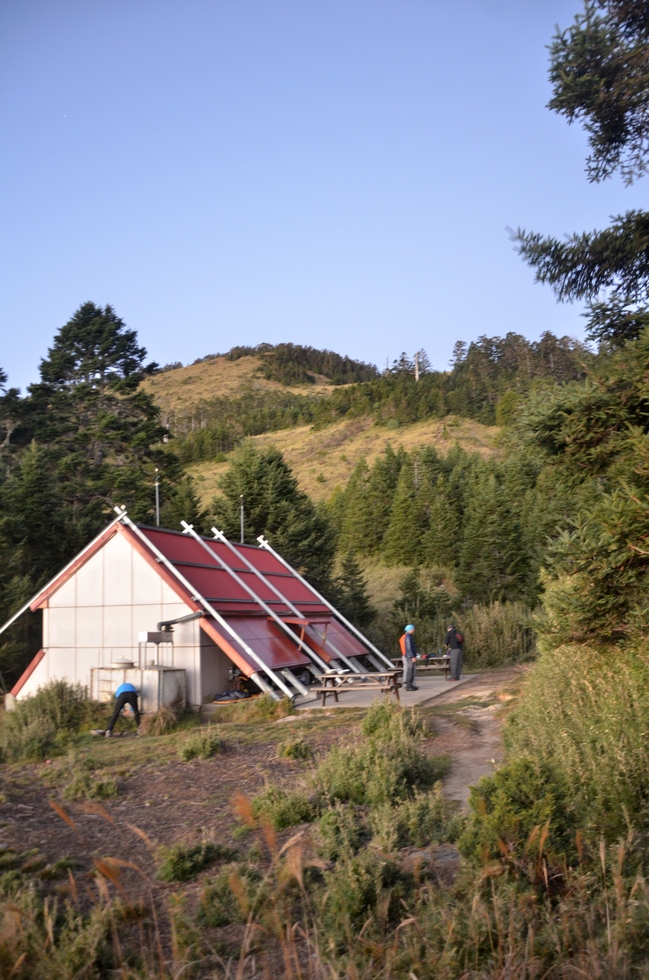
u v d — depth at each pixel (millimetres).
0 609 26719
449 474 69938
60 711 18484
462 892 5938
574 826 6734
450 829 7824
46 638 21641
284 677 21203
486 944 5109
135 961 5461
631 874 5961
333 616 28750
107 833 8922
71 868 7648
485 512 41406
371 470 80250
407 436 110188
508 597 39688
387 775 9648
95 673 20312
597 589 8820
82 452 47969
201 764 12523
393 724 13117
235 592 22953
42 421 51500
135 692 17328
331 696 20750
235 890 5324
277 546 36656
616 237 10500
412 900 5980
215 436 133125
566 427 9625
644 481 9055
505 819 6500
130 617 20938
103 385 59188
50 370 58625
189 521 40438
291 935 5055
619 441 9391
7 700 21422
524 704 12492
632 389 9328
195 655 20156
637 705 8984
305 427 140875
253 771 11805
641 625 8727
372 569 56219
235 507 38094
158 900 6855
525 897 5473
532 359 126938
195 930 5812
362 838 7996
